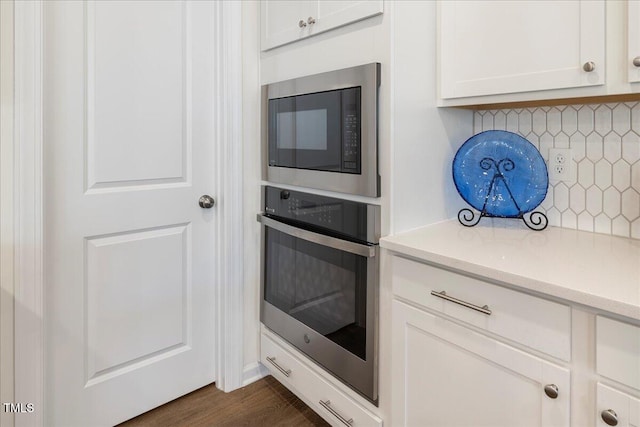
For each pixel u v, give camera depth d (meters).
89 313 1.59
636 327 0.81
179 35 1.75
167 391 1.85
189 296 1.88
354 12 1.37
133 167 1.66
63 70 1.46
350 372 1.47
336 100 1.44
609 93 1.08
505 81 1.28
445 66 1.44
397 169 1.35
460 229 1.45
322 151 1.52
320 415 1.67
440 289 1.17
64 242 1.51
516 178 1.47
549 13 1.18
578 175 1.45
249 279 1.98
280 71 1.76
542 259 1.09
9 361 1.37
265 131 1.86
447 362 1.16
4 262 1.35
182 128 1.79
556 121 1.49
